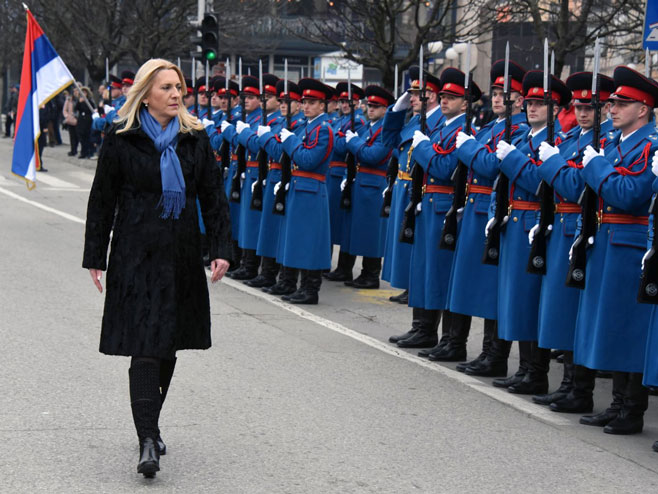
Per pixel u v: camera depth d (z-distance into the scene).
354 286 11.98
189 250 5.45
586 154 6.43
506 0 19.69
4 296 9.92
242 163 11.98
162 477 5.29
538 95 7.30
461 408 6.87
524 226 7.37
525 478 5.50
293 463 5.57
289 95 10.91
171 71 5.43
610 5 16.62
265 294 11.09
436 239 8.43
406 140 9.07
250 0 27.14
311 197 10.59
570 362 7.06
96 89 29.00
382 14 18.17
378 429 6.27
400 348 8.73
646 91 6.35
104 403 6.51
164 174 5.33
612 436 6.41
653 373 6.07
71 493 5.02
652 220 6.09
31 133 13.77
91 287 10.59
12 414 6.21
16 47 38.91
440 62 25.39
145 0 26.52
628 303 6.44
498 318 7.59
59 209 17.59
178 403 6.63
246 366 7.70
